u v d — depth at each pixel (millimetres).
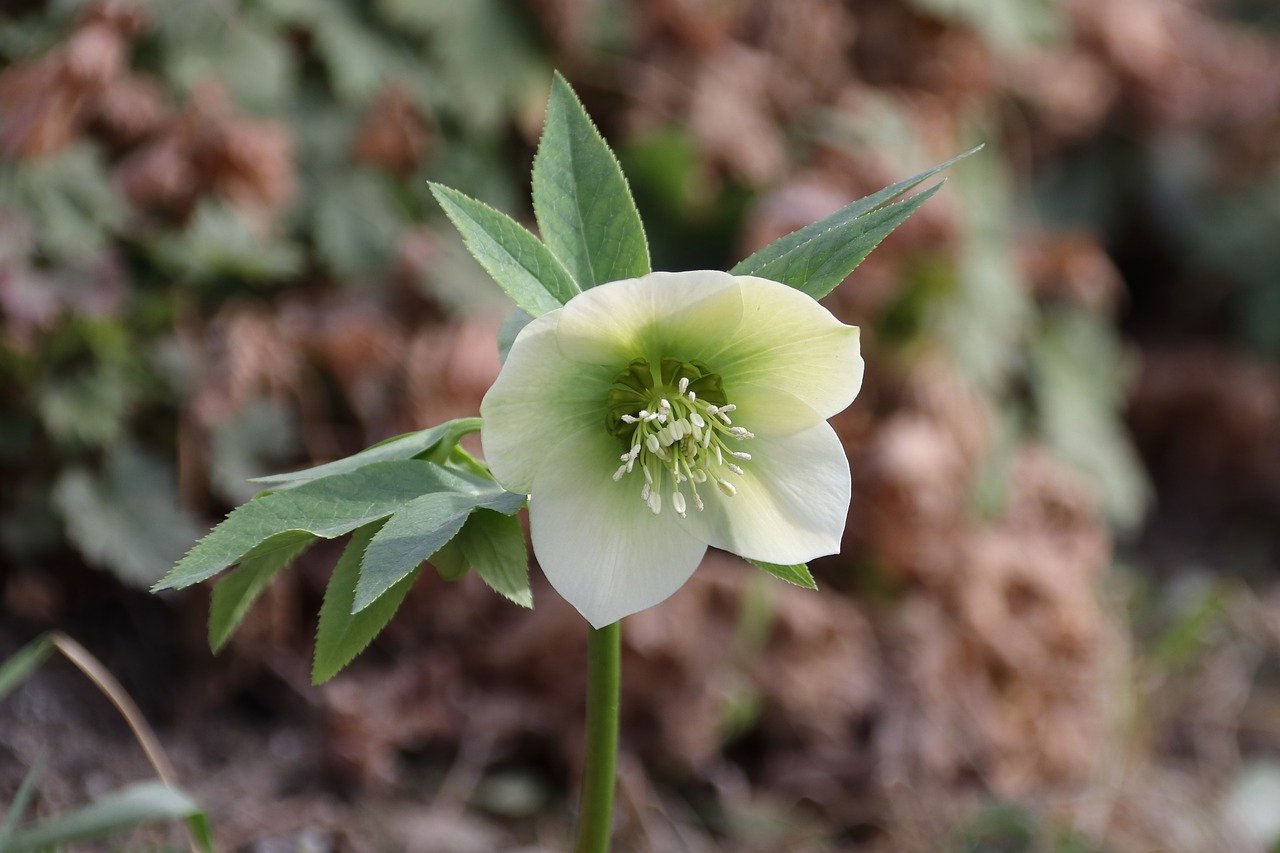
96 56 931
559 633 970
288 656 974
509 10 1144
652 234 1178
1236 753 1191
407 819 901
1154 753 1189
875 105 1232
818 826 985
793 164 1210
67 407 905
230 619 644
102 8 950
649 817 948
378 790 921
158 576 902
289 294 1029
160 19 1014
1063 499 1239
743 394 630
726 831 962
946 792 1028
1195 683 1271
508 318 633
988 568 1104
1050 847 955
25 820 835
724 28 1192
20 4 1012
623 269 635
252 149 979
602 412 624
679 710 967
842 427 1097
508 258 622
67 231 923
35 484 933
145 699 933
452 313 1031
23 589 944
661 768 986
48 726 884
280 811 881
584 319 607
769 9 1239
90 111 965
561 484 620
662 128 1160
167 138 976
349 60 1062
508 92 1132
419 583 982
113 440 936
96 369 927
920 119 1289
